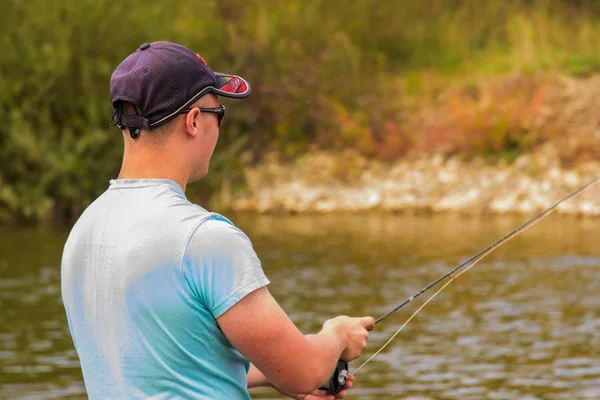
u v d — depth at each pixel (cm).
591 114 2002
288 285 1140
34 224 1734
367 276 1193
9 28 1819
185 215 237
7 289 1122
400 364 820
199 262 232
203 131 250
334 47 2180
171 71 244
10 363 820
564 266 1252
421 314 999
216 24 2025
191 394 235
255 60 2094
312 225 1666
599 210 1745
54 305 1040
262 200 1884
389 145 2011
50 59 1792
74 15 1823
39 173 1817
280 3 2191
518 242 1450
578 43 2319
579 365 810
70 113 1841
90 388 246
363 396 730
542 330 928
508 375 784
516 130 1969
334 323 263
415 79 2233
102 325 240
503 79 2155
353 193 1897
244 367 246
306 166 1991
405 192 1878
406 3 2417
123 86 245
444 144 1986
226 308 232
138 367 236
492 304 1040
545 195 1814
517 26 2356
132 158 248
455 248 1397
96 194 1820
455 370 800
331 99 2116
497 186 1856
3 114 1805
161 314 233
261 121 2084
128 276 235
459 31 2422
